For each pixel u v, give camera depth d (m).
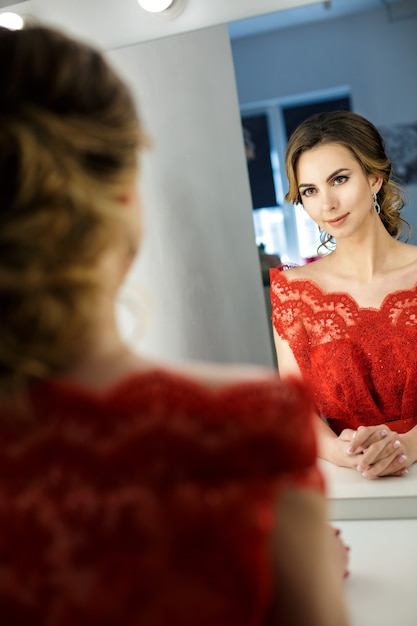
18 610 0.37
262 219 1.22
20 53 0.40
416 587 0.92
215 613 0.36
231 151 1.22
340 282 1.18
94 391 0.39
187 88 1.24
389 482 1.18
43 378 0.40
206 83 1.23
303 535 0.38
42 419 0.39
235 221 1.24
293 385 0.41
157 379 0.39
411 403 1.16
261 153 1.20
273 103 1.19
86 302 0.39
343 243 1.16
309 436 0.40
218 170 1.24
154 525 0.36
